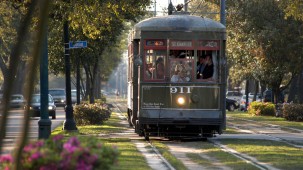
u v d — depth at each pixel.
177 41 62.81
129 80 76.12
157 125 62.81
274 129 87.25
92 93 113.38
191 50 62.91
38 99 106.69
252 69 125.06
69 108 77.44
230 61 159.25
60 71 110.56
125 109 177.25
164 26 62.72
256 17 114.06
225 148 57.94
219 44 63.06
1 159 23.69
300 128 89.75
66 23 73.25
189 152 54.91
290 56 111.19
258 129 86.94
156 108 62.59
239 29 118.56
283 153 52.34
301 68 113.88
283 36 110.12
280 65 115.38
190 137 65.69
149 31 62.75
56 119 119.00
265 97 162.62
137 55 62.50
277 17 112.88
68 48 75.69
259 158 49.03
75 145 24.41
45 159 23.02
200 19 63.81
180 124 62.38
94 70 112.56
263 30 111.56
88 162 23.34
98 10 63.19
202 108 62.81
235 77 161.25
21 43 21.27
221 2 90.88
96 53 101.00
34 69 20.67
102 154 24.27
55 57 102.00
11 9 84.25
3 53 154.38
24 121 21.11
